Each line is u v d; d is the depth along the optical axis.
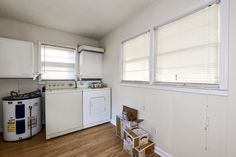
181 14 1.57
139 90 2.27
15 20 2.57
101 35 3.40
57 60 3.08
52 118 2.31
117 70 2.92
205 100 1.35
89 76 3.26
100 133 2.53
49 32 2.96
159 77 1.95
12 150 1.91
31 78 2.76
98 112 2.95
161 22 1.83
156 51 1.99
